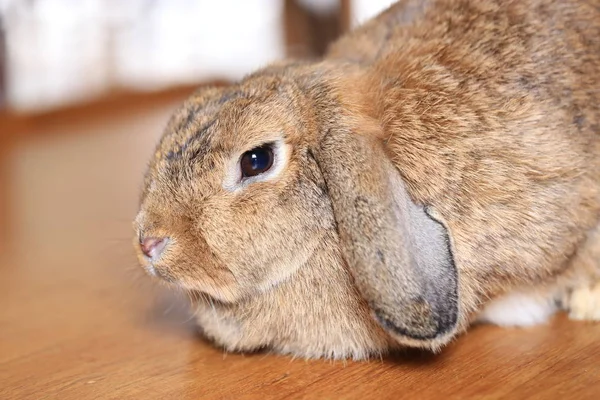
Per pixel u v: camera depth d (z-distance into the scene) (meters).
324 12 1.42
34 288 0.69
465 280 0.50
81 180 1.17
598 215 0.53
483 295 0.52
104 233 0.86
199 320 0.56
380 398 0.47
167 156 0.52
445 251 0.48
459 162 0.50
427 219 0.49
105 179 1.17
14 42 1.53
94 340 0.58
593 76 0.53
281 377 0.51
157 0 1.73
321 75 0.53
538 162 0.50
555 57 0.53
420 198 0.50
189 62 1.79
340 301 0.51
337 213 0.48
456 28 0.55
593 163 0.52
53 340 0.58
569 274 0.55
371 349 0.52
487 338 0.54
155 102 1.74
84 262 0.76
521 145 0.50
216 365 0.53
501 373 0.49
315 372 0.51
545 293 0.54
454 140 0.50
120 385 0.51
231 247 0.50
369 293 0.47
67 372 0.53
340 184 0.48
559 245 0.51
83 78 1.66
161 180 0.51
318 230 0.50
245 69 1.77
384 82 0.52
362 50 0.61
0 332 0.60
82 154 1.37
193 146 0.51
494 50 0.53
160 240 0.50
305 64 0.56
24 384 0.51
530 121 0.51
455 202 0.50
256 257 0.50
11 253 0.80
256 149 0.50
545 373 0.49
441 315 0.47
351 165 0.48
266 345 0.54
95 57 1.67
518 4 0.55
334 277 0.50
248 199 0.50
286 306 0.51
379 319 0.47
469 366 0.50
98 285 0.70
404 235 0.47
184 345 0.57
